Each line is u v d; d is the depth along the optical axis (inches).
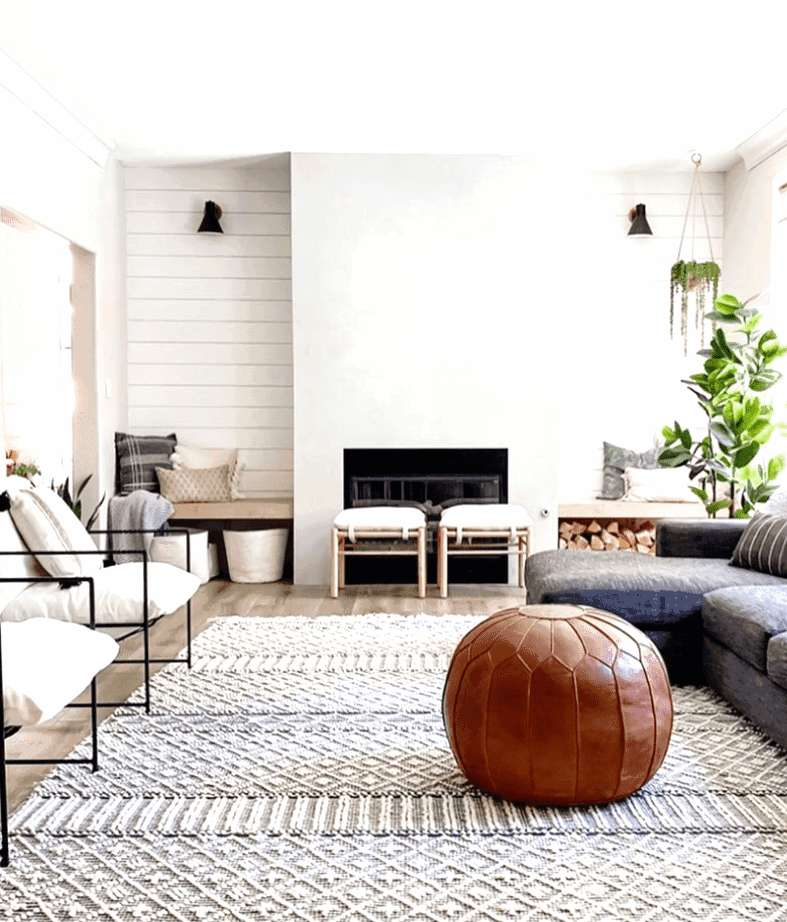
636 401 267.3
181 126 221.5
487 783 103.8
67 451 260.4
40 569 149.5
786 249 227.9
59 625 113.5
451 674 108.0
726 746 122.5
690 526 184.7
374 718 134.7
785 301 229.3
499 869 88.7
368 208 245.3
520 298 246.7
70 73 185.0
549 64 181.0
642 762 102.0
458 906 81.8
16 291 256.5
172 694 146.9
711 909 80.8
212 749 122.1
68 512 149.9
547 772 100.0
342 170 244.7
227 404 263.3
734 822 98.9
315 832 97.1
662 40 169.5
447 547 240.2
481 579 250.5
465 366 247.6
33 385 258.2
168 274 261.4
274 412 263.4
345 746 123.0
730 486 235.8
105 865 90.0
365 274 246.1
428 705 140.8
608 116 214.2
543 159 245.1
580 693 99.6
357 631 191.0
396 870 88.7
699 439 265.9
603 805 103.5
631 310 266.2
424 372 247.4
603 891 84.2
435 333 247.0
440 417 247.9
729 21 161.0
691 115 213.8
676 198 264.4
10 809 103.7
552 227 245.9
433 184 245.0
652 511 254.4
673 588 149.7
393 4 153.8
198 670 160.9
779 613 124.8
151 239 260.7
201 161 253.3
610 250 265.4
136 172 259.1
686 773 113.0
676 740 124.8
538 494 249.3
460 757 105.7
